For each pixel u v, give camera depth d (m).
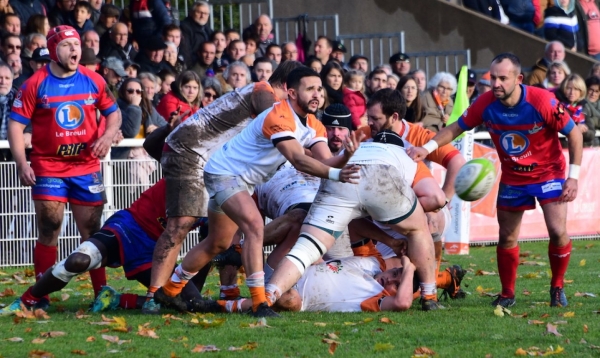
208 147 17.19
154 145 18.62
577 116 32.69
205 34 36.50
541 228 32.91
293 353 13.68
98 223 19.53
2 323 16.39
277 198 18.86
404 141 18.89
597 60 46.31
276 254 18.17
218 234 16.80
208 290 21.12
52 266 17.84
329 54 37.34
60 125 18.70
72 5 33.12
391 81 33.31
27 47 29.61
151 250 17.75
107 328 15.66
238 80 29.44
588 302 18.98
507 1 46.75
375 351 13.83
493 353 13.70
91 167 19.30
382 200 16.81
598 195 33.59
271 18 43.03
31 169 18.61
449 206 29.73
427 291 17.67
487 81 35.00
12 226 26.06
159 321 16.48
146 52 32.78
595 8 49.19
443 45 45.81
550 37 46.78
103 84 19.12
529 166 18.09
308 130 16.31
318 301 17.64
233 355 13.59
